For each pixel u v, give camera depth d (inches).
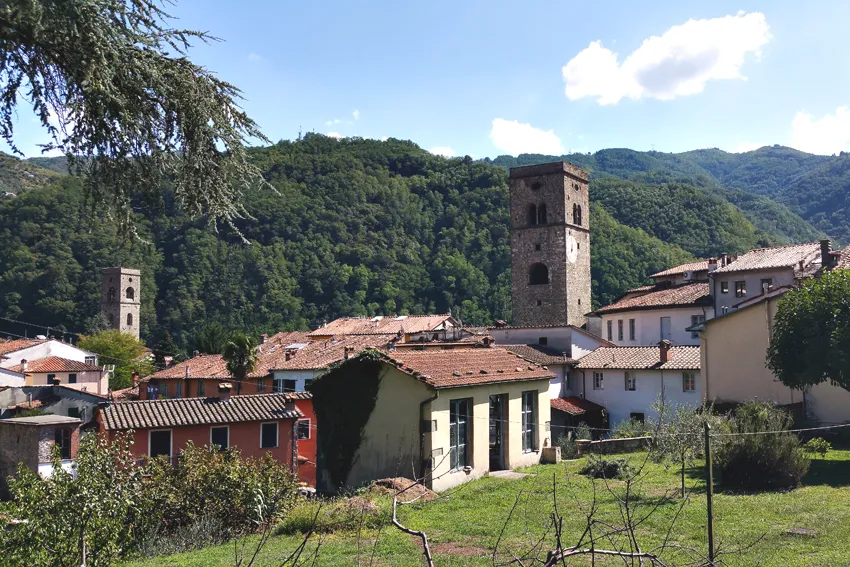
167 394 2112.5
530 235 2471.7
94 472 576.4
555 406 1646.2
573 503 768.3
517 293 2488.9
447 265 4010.8
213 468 772.0
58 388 1708.9
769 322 1295.5
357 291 3907.5
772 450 838.5
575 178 2507.4
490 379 1029.2
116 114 315.0
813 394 1235.9
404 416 948.0
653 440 983.6
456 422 978.1
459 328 2118.6
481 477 991.0
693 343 2071.9
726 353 1337.4
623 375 1720.0
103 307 3735.2
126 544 629.6
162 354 3201.3
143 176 342.6
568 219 2440.9
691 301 2095.2
